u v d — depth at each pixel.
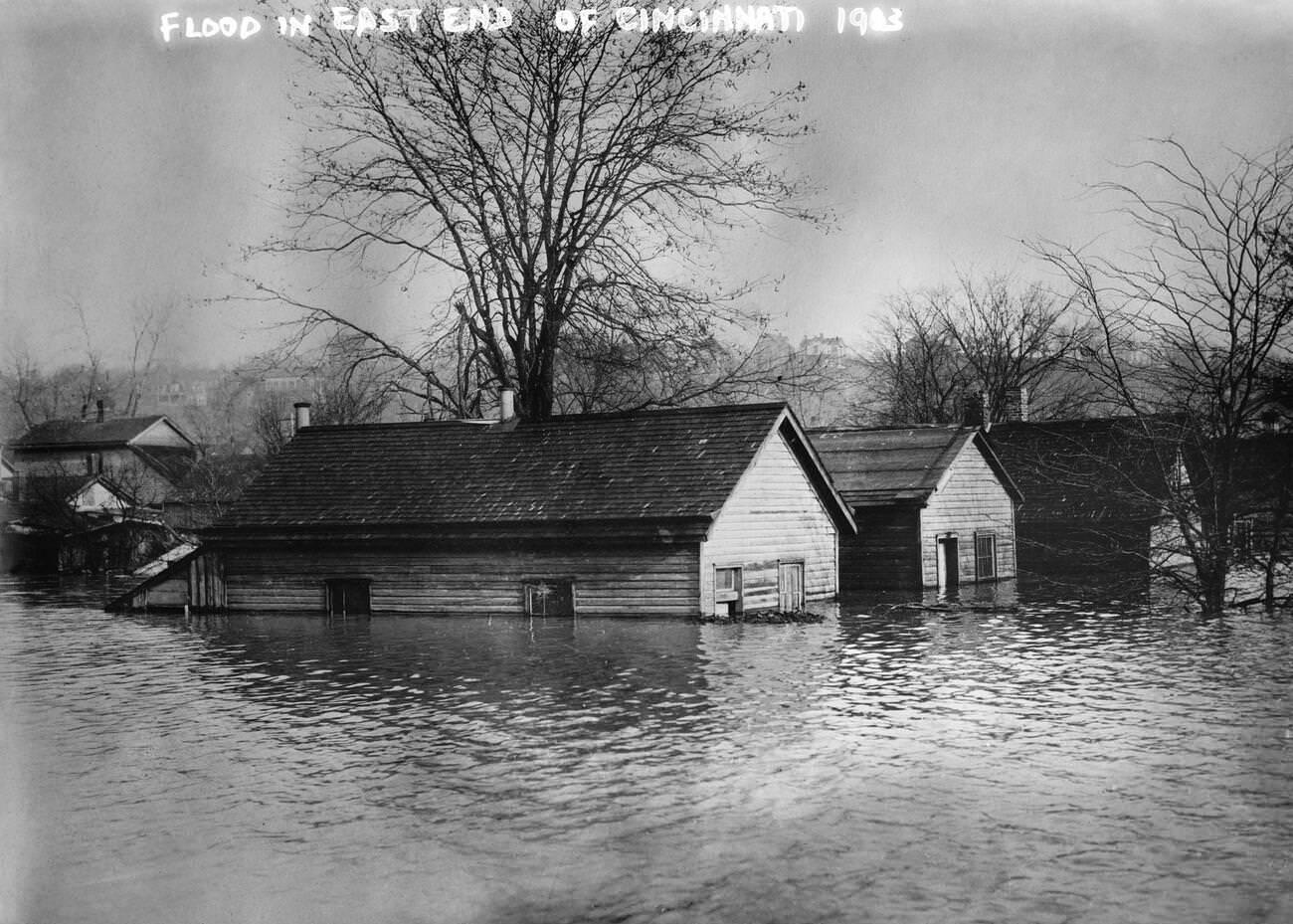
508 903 12.16
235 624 35.41
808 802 15.05
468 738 18.75
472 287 44.34
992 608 34.59
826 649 26.88
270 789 16.22
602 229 43.72
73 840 14.24
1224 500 26.62
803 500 36.72
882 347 73.88
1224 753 16.91
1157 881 12.32
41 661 28.39
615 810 14.90
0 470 86.62
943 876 12.55
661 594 32.97
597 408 47.16
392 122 42.75
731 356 44.66
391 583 36.25
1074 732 18.30
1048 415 69.06
